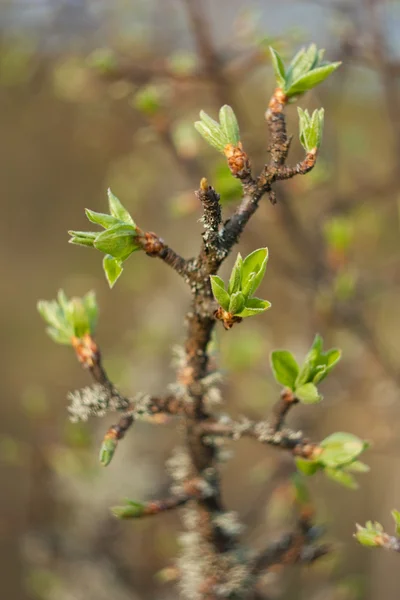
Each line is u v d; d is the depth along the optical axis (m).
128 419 0.83
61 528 1.56
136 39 1.61
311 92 1.42
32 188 2.79
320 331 1.39
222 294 0.78
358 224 1.50
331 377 1.44
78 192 2.77
